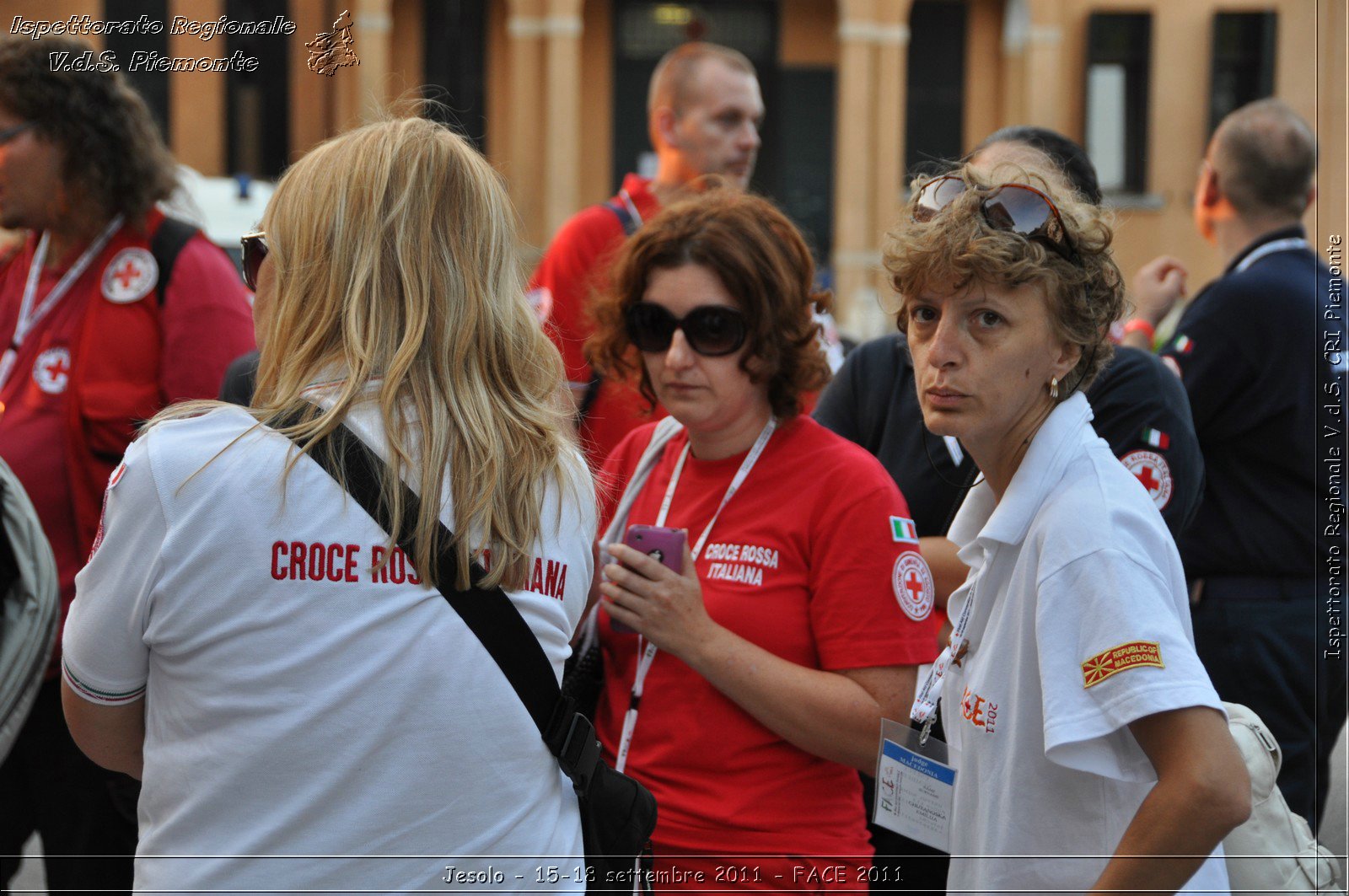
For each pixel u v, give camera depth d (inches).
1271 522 174.1
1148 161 1283.2
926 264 97.5
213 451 87.3
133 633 88.2
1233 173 193.2
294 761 86.7
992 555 102.6
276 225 96.6
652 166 843.4
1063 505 96.5
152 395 185.8
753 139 256.1
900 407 167.0
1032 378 98.5
